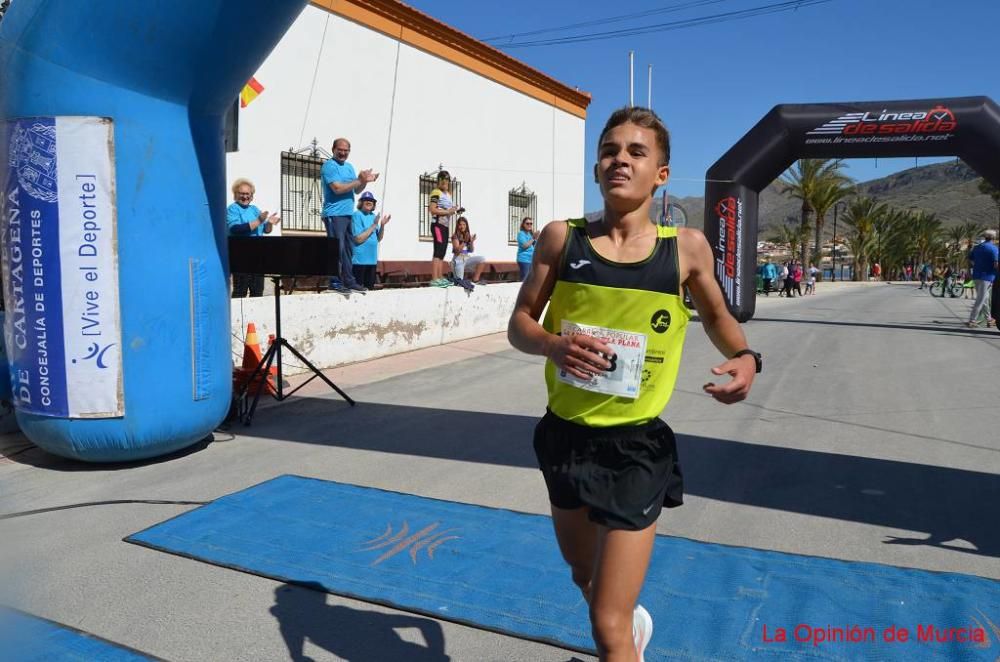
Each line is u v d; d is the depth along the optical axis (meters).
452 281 12.02
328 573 3.43
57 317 4.61
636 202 2.02
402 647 2.84
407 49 13.32
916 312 19.19
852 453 5.48
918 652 2.78
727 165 13.81
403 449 5.51
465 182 15.20
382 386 7.92
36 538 3.83
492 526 3.98
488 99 15.68
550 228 2.15
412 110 13.58
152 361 4.80
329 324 8.83
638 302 2.00
